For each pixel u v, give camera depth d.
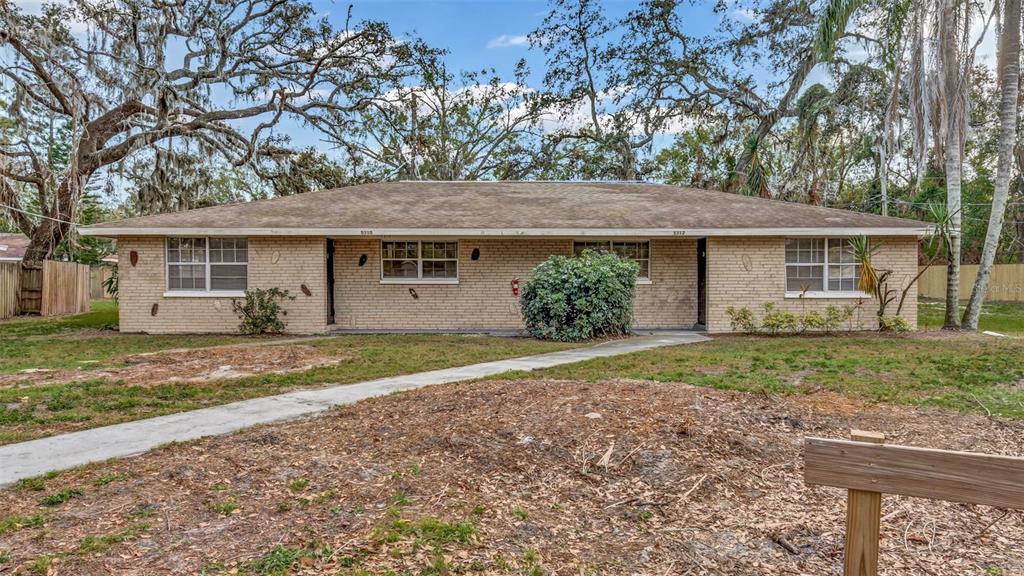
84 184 21.02
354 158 29.30
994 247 14.30
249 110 26.27
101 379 8.17
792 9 25.97
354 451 4.84
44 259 20.95
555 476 4.32
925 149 14.34
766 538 3.56
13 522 3.52
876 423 5.71
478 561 3.17
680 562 3.27
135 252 14.48
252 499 3.92
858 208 30.97
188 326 14.56
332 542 3.31
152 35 20.94
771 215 15.09
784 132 33.41
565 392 6.35
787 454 4.81
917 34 14.19
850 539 2.26
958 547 3.47
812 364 8.95
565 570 3.14
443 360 9.94
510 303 15.62
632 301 14.38
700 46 29.27
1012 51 13.70
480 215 15.20
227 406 6.57
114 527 3.48
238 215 14.88
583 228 14.23
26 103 18.78
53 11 19.84
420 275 15.68
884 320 14.12
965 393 6.99
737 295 14.57
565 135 33.72
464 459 4.59
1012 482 2.00
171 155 21.81
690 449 4.72
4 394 7.05
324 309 14.52
